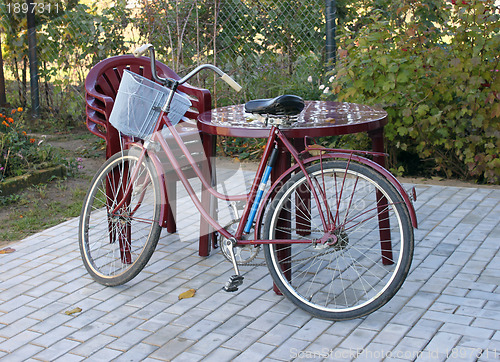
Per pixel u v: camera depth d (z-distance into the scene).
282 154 3.07
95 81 4.02
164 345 2.69
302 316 2.92
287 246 3.12
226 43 6.82
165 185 3.29
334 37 5.96
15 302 3.22
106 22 7.88
